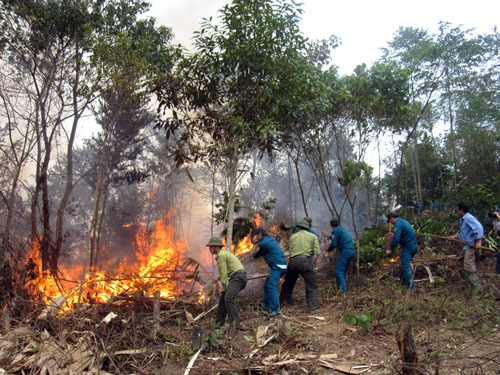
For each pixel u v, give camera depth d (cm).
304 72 784
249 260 954
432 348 413
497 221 832
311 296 627
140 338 464
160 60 827
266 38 745
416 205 1612
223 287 534
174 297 642
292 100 784
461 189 1133
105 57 727
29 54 888
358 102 909
